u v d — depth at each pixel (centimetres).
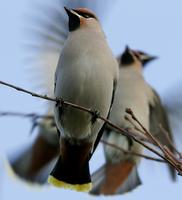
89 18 1203
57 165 1161
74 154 1162
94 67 1143
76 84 1139
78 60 1145
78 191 1146
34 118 1355
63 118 1155
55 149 1695
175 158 949
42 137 1692
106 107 1162
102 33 1194
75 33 1184
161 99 1602
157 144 946
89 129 1162
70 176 1154
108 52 1170
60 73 1152
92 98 1145
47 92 1338
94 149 1186
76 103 1146
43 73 1336
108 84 1153
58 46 1370
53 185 1147
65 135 1163
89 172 1161
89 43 1159
